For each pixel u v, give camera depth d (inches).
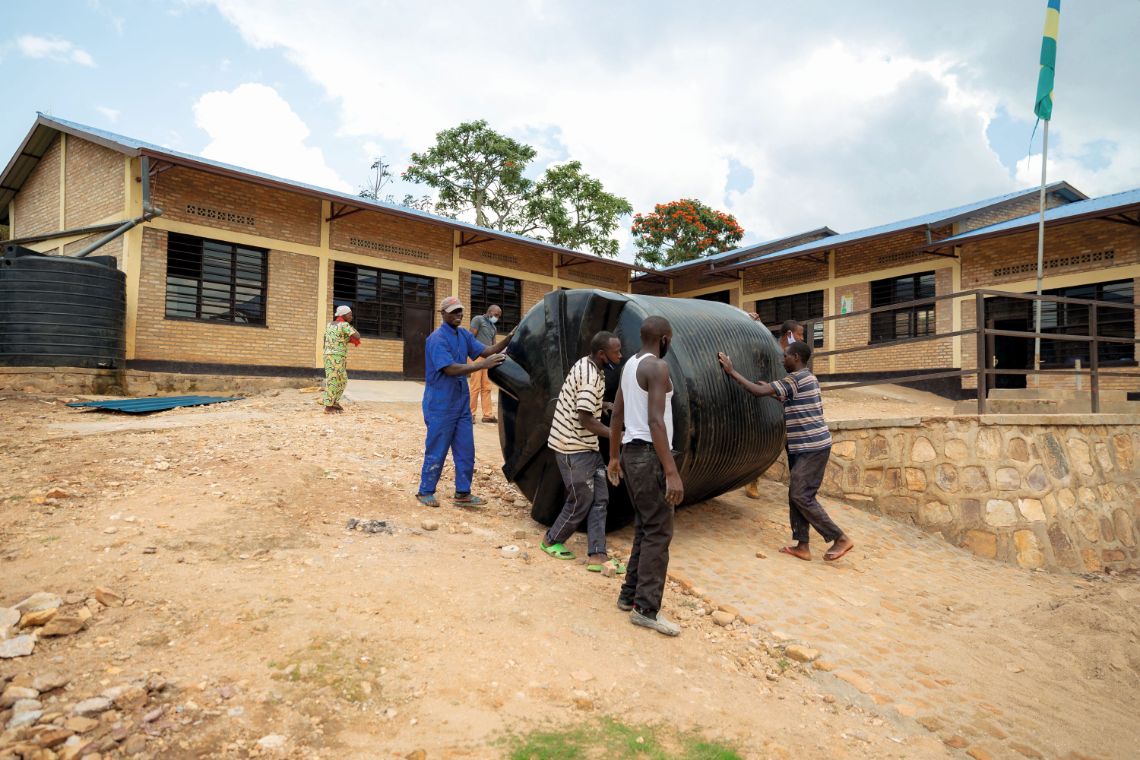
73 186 611.8
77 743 89.7
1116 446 296.0
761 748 111.3
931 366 705.6
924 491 280.2
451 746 99.7
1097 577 253.4
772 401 243.8
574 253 839.1
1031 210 746.8
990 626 189.9
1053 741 131.9
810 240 912.3
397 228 724.7
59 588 130.9
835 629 169.8
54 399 438.9
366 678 113.4
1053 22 515.5
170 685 104.3
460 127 1080.8
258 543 165.8
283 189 577.6
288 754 93.5
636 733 109.4
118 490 197.5
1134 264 562.9
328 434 322.3
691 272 992.2
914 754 120.1
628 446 151.3
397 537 186.9
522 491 237.9
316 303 657.6
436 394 222.8
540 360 221.1
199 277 585.6
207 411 425.7
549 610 150.2
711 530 243.6
